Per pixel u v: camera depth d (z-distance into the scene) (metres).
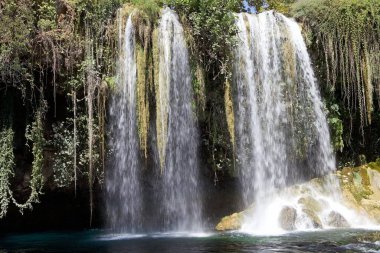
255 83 15.28
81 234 14.04
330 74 16.98
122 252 9.97
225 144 14.80
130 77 13.42
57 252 10.27
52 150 13.13
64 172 13.09
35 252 10.34
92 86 12.96
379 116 17.73
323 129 16.72
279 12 17.88
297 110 15.91
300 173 16.12
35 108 12.81
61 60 12.97
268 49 15.73
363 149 17.88
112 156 13.74
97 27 13.42
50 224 15.82
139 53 13.36
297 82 16.25
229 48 14.48
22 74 12.25
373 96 17.47
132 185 14.54
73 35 13.07
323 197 15.45
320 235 11.72
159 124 13.09
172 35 13.82
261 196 15.07
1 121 12.52
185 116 14.04
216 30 14.03
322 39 16.75
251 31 15.50
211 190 15.62
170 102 13.73
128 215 15.01
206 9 14.10
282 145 15.64
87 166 13.34
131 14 13.59
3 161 12.27
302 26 16.81
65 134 13.09
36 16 12.64
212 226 14.70
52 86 13.15
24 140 13.09
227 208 15.45
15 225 15.25
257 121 15.20
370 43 16.95
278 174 15.59
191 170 15.00
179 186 15.06
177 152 14.41
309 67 16.66
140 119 13.06
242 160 15.01
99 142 13.25
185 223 15.25
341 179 16.23
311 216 13.57
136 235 13.46
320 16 16.70
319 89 16.91
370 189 16.17
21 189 13.41
